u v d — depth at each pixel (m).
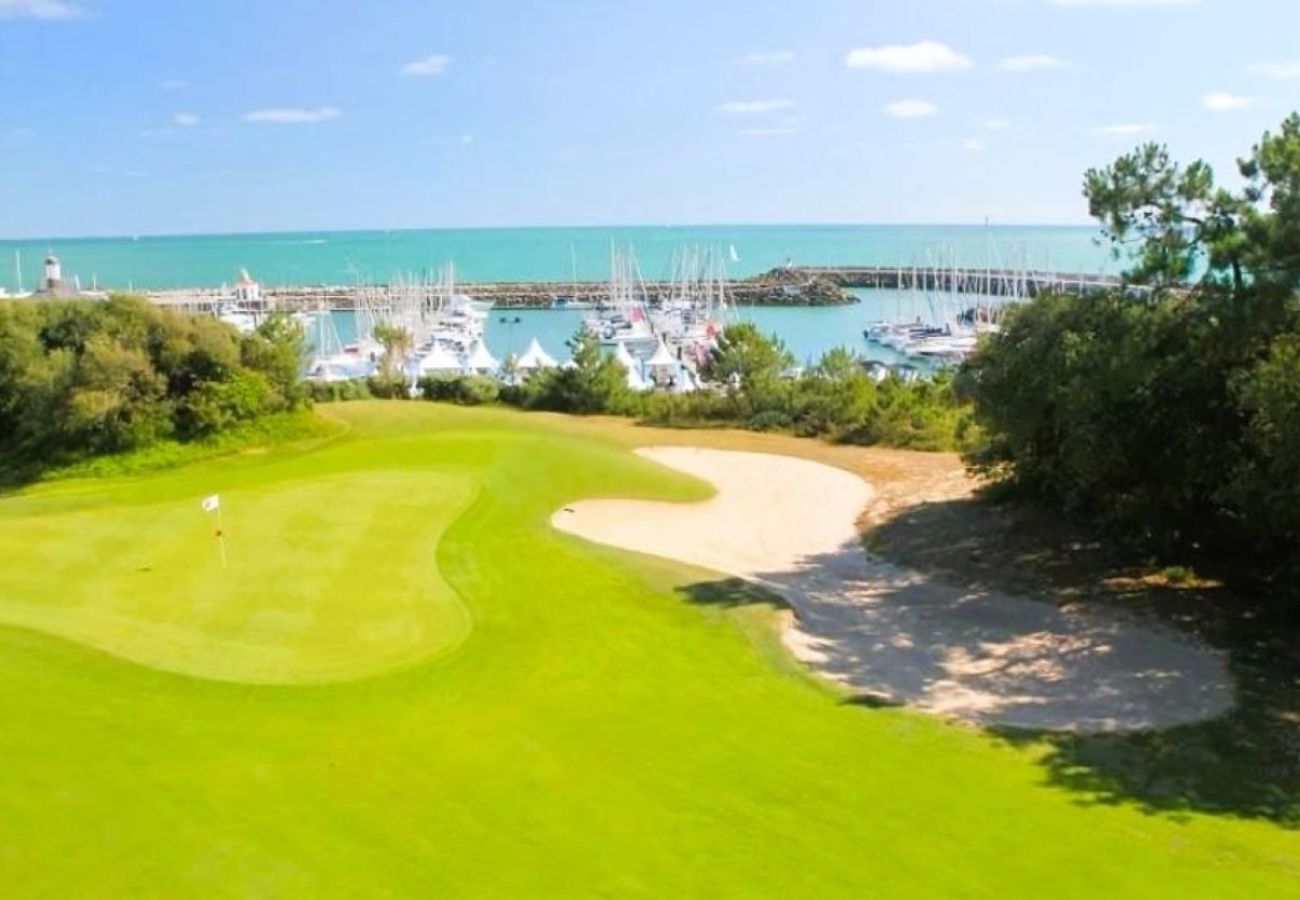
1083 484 25.58
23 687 15.48
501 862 12.00
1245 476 20.84
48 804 12.41
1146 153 23.05
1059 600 24.27
